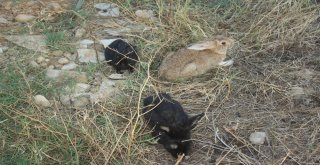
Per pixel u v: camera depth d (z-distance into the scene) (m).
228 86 2.55
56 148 2.25
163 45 2.76
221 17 3.01
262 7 3.02
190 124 2.25
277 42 2.83
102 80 2.60
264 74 2.66
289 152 2.24
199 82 2.61
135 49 2.71
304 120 2.43
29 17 2.97
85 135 2.25
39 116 2.34
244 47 2.82
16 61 2.66
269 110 2.47
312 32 2.91
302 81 2.63
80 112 2.42
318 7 3.01
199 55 2.63
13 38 2.82
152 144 2.30
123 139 2.28
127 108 2.44
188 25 2.86
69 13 3.00
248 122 2.41
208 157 2.26
